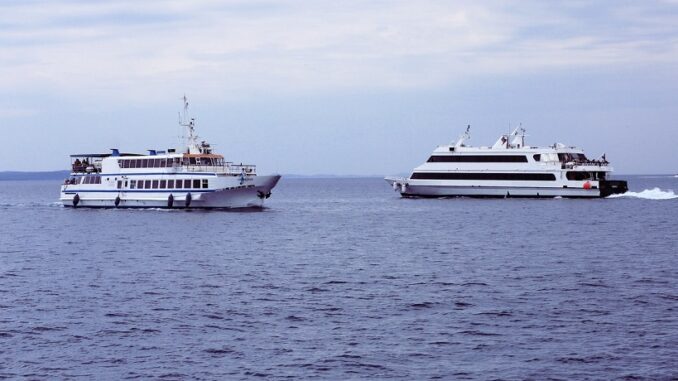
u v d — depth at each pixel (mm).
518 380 30844
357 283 51906
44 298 46969
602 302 44344
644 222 101125
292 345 35844
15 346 35906
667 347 34719
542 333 37469
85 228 96750
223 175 111438
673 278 52719
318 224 103938
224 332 38281
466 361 33250
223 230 92062
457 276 54562
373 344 35906
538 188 143000
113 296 47500
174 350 35219
